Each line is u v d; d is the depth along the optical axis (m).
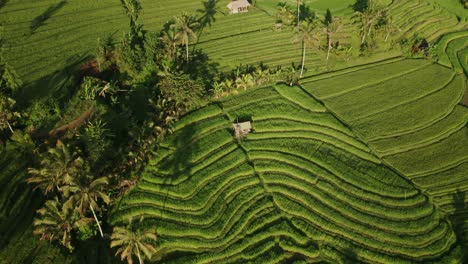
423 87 90.38
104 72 89.88
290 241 62.78
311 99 85.12
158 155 73.50
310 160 73.62
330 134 78.50
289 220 65.69
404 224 64.31
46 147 70.81
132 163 69.75
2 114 71.69
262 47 99.94
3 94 77.19
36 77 87.81
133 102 80.44
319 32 96.00
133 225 63.41
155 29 104.50
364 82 91.06
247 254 61.12
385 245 61.97
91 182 57.03
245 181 70.69
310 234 63.53
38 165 67.75
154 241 62.16
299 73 92.12
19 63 91.75
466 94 89.56
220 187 69.81
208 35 104.06
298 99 84.75
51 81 86.75
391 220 64.94
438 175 71.56
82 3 114.62
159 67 88.44
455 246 62.09
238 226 64.38
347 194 68.31
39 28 103.81
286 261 60.75
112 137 72.44
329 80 91.62
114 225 63.75
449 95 88.62
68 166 57.28
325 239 62.97
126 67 87.50
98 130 67.25
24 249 58.97
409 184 69.94
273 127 79.12
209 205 67.25
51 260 58.19
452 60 98.69
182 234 63.34
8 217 62.22
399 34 105.25
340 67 95.62
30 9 110.56
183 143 76.12
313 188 69.50
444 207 67.00
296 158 73.81
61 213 55.72
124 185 67.88
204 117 81.31
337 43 100.19
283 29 106.06
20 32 101.81
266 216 65.88
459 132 80.31
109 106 79.69
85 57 94.62
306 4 114.88
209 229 63.91
